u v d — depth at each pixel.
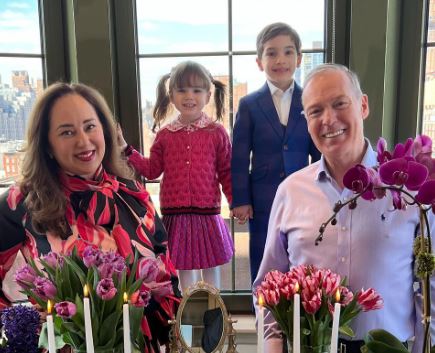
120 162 1.07
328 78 0.83
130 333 0.64
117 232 0.94
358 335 0.82
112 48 1.39
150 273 0.72
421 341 0.86
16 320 0.62
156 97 1.48
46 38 1.42
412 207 0.81
